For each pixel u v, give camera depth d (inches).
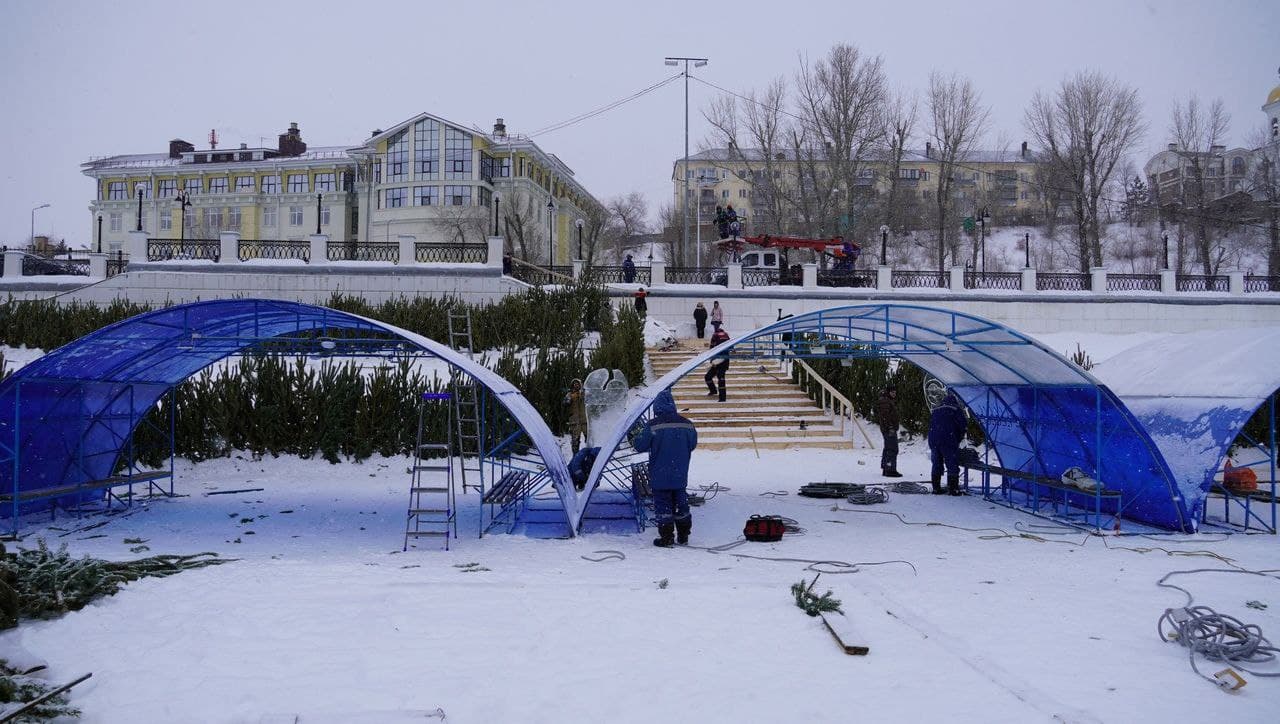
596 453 478.6
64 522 415.8
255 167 2679.6
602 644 210.5
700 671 190.5
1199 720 165.3
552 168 2787.9
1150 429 441.7
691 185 3339.1
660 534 357.7
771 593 263.6
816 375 765.3
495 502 424.8
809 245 1419.8
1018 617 239.9
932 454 528.1
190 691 175.5
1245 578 293.3
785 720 162.2
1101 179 2135.8
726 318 1236.5
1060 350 1089.4
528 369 723.4
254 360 644.1
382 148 2524.6
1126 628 229.6
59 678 184.7
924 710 167.3
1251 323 1243.2
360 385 639.1
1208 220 2105.1
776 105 2111.2
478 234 2337.6
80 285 1146.7
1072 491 408.5
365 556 332.5
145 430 587.8
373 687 178.7
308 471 603.2
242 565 303.7
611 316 1016.9
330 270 1143.0
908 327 478.0
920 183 3058.6
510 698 173.2
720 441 707.4
